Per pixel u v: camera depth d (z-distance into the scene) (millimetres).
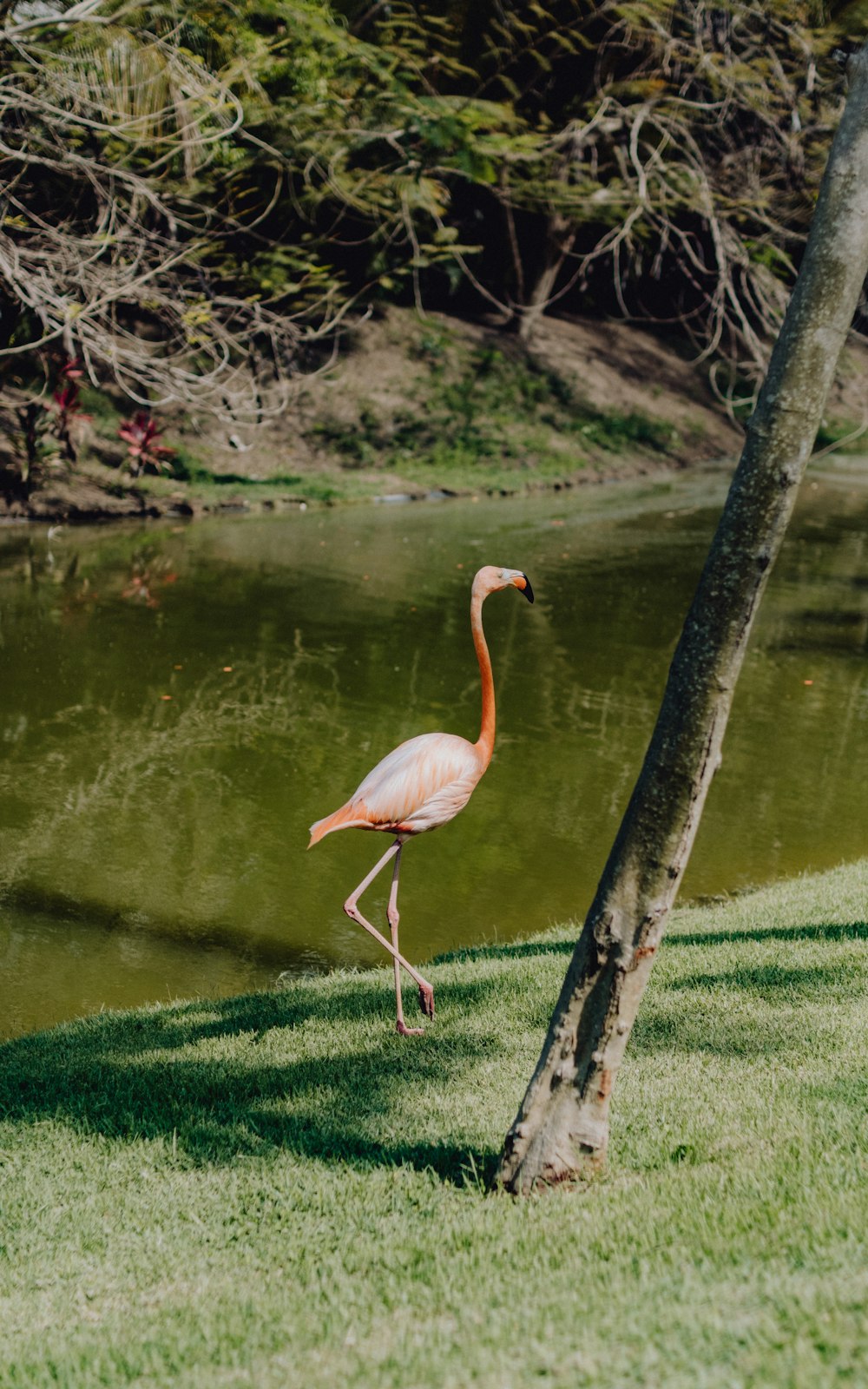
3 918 7730
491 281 36531
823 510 26141
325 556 19750
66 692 12367
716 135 19641
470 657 14203
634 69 22578
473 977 6406
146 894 8148
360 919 5559
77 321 12469
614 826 9461
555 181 22719
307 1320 3219
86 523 21656
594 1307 3039
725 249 17859
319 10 15375
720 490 28875
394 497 25625
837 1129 4043
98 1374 3053
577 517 24531
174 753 10766
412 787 5531
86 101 12547
